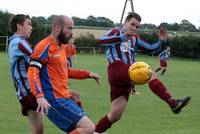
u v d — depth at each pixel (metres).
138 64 13.62
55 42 11.36
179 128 19.28
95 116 22.08
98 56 97.25
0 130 17.92
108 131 18.23
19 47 12.19
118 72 15.27
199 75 56.31
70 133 11.27
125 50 15.47
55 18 11.38
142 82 13.55
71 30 11.42
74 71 12.34
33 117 12.55
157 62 83.56
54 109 11.34
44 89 11.30
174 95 33.31
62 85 11.45
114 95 15.59
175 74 57.25
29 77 10.97
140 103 27.41
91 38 111.19
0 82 38.53
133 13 15.54
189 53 111.38
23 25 12.53
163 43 15.86
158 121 20.97
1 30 101.31
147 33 97.81
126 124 19.94
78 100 12.59
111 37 15.09
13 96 29.05
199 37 112.12
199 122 20.91
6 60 69.81
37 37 100.00
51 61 11.30
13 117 20.98
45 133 17.38
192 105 27.17
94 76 12.45
